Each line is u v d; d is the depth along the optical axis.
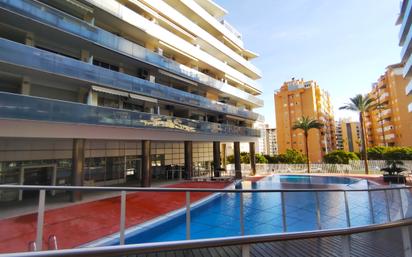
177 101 19.48
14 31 12.23
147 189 4.70
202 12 25.77
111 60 16.89
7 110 9.77
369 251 4.54
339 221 8.62
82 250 1.32
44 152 13.90
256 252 4.32
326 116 65.75
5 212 9.20
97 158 17.38
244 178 24.50
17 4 10.79
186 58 23.11
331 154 34.75
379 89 57.69
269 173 29.53
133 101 18.22
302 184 19.81
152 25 18.47
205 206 8.86
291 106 61.09
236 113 27.27
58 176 14.45
